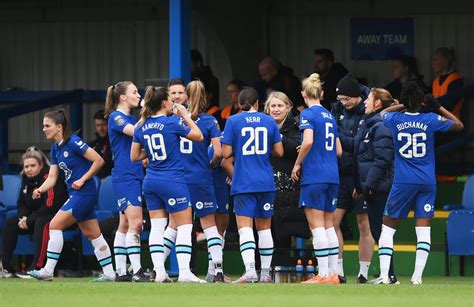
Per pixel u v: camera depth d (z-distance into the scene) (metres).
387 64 57.69
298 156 38.00
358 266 45.44
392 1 57.47
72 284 36.44
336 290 33.59
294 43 58.22
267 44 58.22
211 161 39.69
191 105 39.44
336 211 40.47
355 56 57.88
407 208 38.09
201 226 41.16
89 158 39.78
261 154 38.16
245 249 38.12
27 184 44.88
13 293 32.66
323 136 38.06
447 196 51.72
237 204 38.19
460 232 44.28
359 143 39.50
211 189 39.56
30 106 55.97
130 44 60.53
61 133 39.84
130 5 60.31
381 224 39.34
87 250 46.28
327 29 58.12
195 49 56.75
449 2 56.91
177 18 45.47
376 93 39.47
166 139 37.56
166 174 37.69
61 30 61.31
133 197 39.22
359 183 39.66
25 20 61.50
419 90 37.53
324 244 38.03
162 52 60.12
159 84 45.03
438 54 53.09
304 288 34.22
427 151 37.66
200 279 39.66
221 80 57.09
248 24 57.38
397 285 35.81
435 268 45.22
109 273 40.94
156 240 38.22
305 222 40.41
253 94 38.44
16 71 61.78
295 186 40.38
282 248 41.38
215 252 39.59
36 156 44.72
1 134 54.94
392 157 39.00
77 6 60.97
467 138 53.03
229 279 40.00
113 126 39.12
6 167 54.78
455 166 55.00
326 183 37.97
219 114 51.72
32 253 47.00
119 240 40.22
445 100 52.16
